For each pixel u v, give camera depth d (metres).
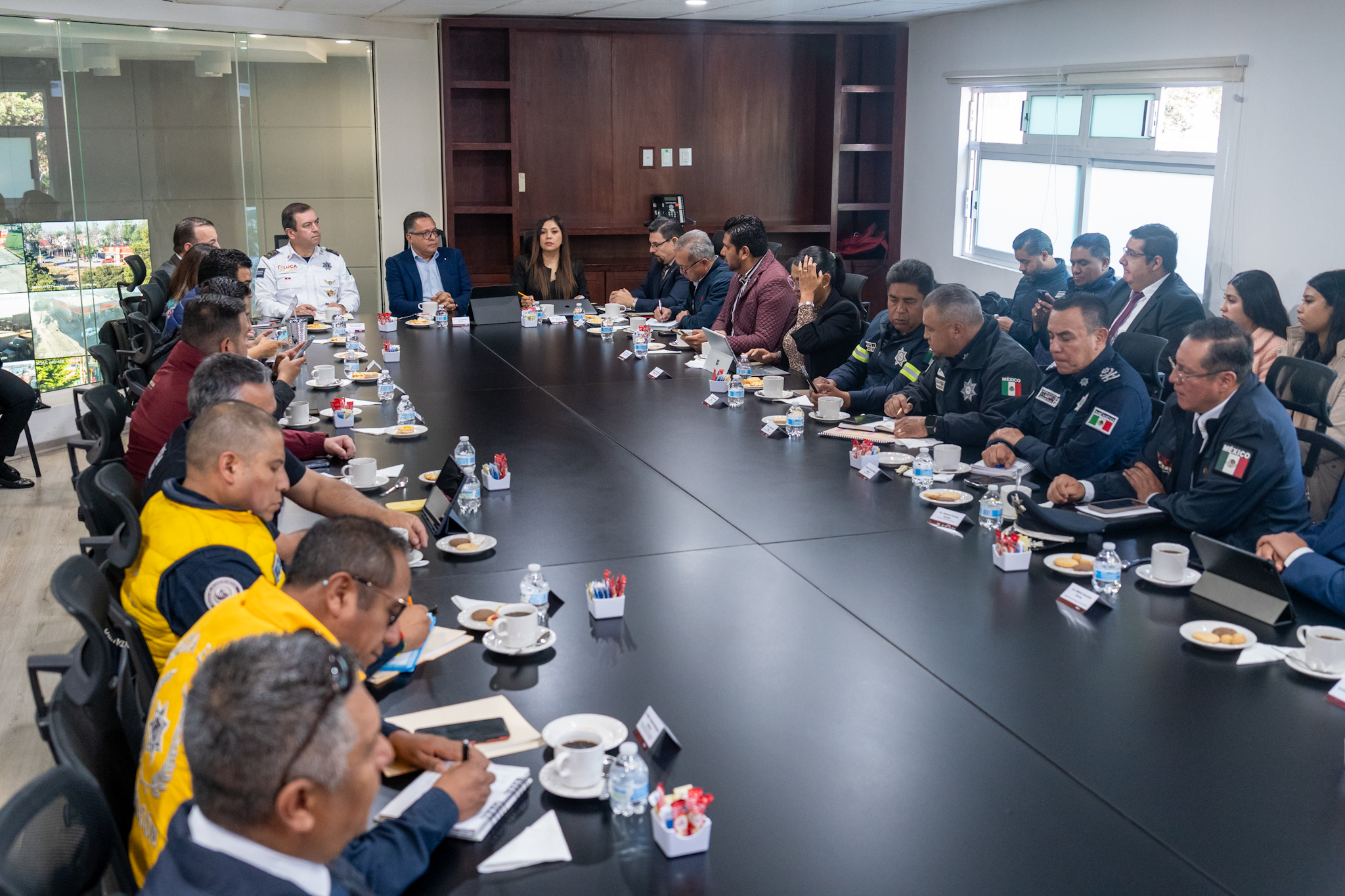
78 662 1.54
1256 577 2.19
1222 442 2.63
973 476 3.16
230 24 6.89
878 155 8.35
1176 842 1.47
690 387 4.51
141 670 1.88
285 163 7.52
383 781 1.60
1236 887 1.37
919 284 4.24
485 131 7.91
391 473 3.16
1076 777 1.62
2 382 5.25
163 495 2.00
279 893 1.03
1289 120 4.82
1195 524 2.64
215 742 1.01
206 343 3.16
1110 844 1.46
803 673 1.96
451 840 1.47
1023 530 2.69
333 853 1.07
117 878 1.34
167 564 1.93
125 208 6.80
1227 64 5.09
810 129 8.34
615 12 7.21
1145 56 5.67
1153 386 4.03
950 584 2.39
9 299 6.27
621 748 1.66
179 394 3.14
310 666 1.05
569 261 6.81
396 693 1.88
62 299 6.52
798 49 8.17
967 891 1.37
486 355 5.23
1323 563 2.25
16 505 5.13
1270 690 1.89
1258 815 1.52
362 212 7.89
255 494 1.99
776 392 4.24
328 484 2.62
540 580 2.22
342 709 1.04
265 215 7.53
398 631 1.84
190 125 7.04
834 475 3.24
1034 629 2.15
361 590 1.63
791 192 8.41
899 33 7.90
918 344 4.30
